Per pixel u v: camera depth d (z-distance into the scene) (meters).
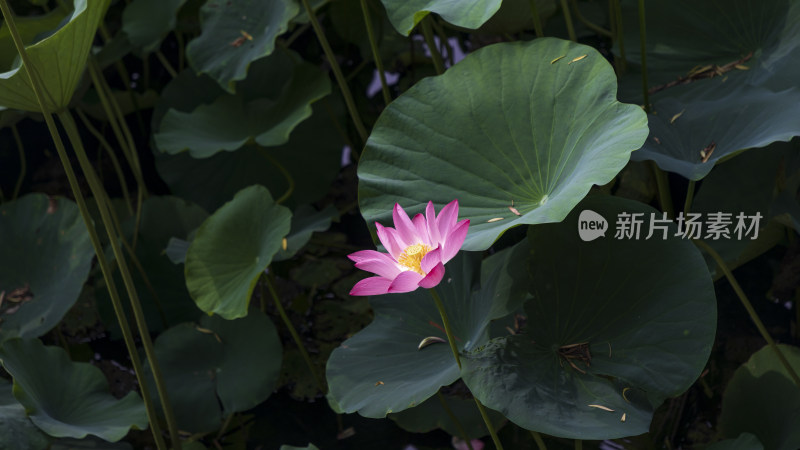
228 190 5.41
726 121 4.54
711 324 4.37
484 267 4.66
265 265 4.70
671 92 4.72
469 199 4.42
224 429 4.90
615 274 4.45
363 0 4.74
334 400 4.53
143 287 5.20
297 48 6.12
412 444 4.82
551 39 4.48
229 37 5.09
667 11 4.80
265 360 4.88
